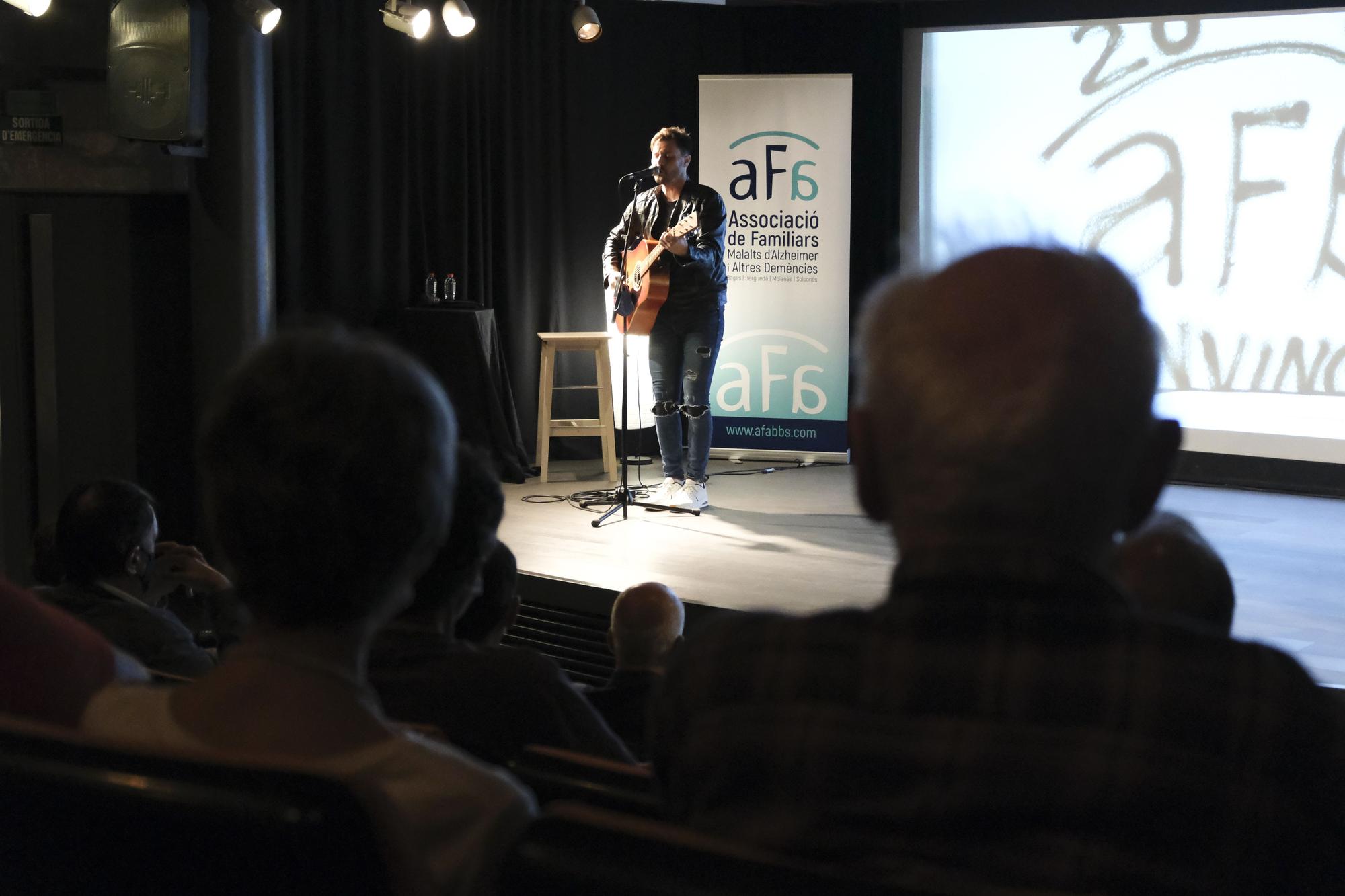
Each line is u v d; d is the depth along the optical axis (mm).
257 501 792
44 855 729
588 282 7059
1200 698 609
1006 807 603
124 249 5062
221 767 684
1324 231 6121
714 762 669
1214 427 6438
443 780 794
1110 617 638
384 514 809
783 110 6781
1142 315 688
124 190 4934
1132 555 1269
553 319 6977
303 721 802
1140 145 6453
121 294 5078
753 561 4812
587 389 7082
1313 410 6219
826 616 688
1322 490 6203
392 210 6438
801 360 6902
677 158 5410
